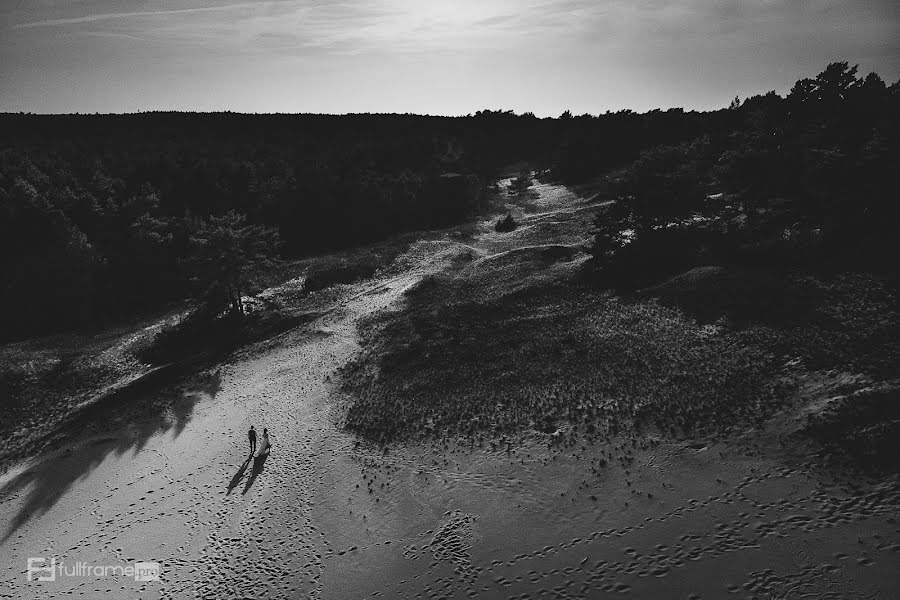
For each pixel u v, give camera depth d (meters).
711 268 37.19
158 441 28.89
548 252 55.16
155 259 60.81
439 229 82.94
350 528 19.69
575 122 158.25
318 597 16.69
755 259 36.56
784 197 37.19
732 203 42.38
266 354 40.34
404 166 107.38
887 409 18.05
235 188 82.06
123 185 74.62
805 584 13.55
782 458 18.09
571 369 28.23
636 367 26.73
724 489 17.50
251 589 17.45
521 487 19.92
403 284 53.88
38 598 18.36
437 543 18.00
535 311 39.38
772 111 42.81
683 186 41.56
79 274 53.91
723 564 14.70
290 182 84.38
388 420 26.98
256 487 23.17
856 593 12.98
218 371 37.97
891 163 30.78
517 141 159.25
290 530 20.08
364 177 86.69
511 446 22.64
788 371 22.66
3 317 51.16
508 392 27.20
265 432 26.80
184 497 23.22
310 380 34.31
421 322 41.12
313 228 80.81
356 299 52.12
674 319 31.45
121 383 39.00
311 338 42.31
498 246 67.94
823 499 16.05
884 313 24.75
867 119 38.62
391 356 35.66
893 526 14.45
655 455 19.98
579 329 33.72
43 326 52.47
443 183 90.06
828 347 23.22
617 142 106.38
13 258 54.00
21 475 27.36
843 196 32.94
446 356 33.97
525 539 17.36
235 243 47.94
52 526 22.61
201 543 20.06
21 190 56.97
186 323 48.50
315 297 54.19
